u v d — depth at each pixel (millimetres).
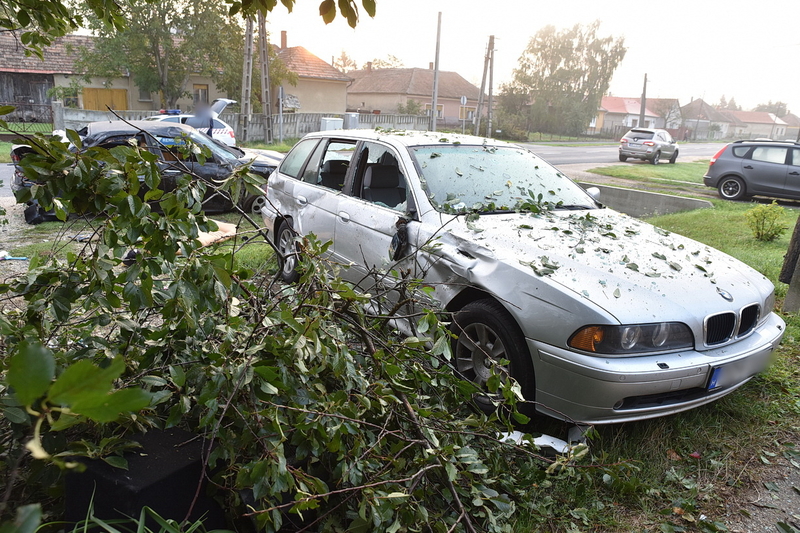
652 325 3059
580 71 66125
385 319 3094
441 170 4457
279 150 23000
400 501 2045
